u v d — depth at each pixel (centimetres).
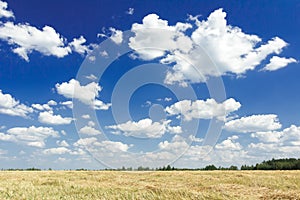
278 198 1833
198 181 2736
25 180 2633
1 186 2072
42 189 1995
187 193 1784
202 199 1681
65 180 2658
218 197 1730
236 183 2602
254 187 2355
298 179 2736
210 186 2378
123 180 2805
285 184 2427
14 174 3384
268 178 2831
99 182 2620
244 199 1784
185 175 3288
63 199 1681
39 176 3120
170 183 2623
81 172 3778
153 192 1805
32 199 1652
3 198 1636
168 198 1680
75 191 1942
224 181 2705
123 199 1664
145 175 3331
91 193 1864
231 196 1828
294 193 1931
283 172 3662
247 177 2931
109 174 3450
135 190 1984
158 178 3008
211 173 3547
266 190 2194
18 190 1905
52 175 3250
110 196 1736
